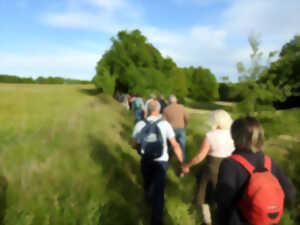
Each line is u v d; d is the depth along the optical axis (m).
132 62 31.84
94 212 3.14
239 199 1.66
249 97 4.90
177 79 49.38
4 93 29.05
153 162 3.21
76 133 6.04
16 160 3.77
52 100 22.91
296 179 4.32
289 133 4.51
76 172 3.90
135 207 3.54
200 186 3.21
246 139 1.77
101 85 31.81
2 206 2.88
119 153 5.42
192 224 3.37
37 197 3.11
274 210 1.52
